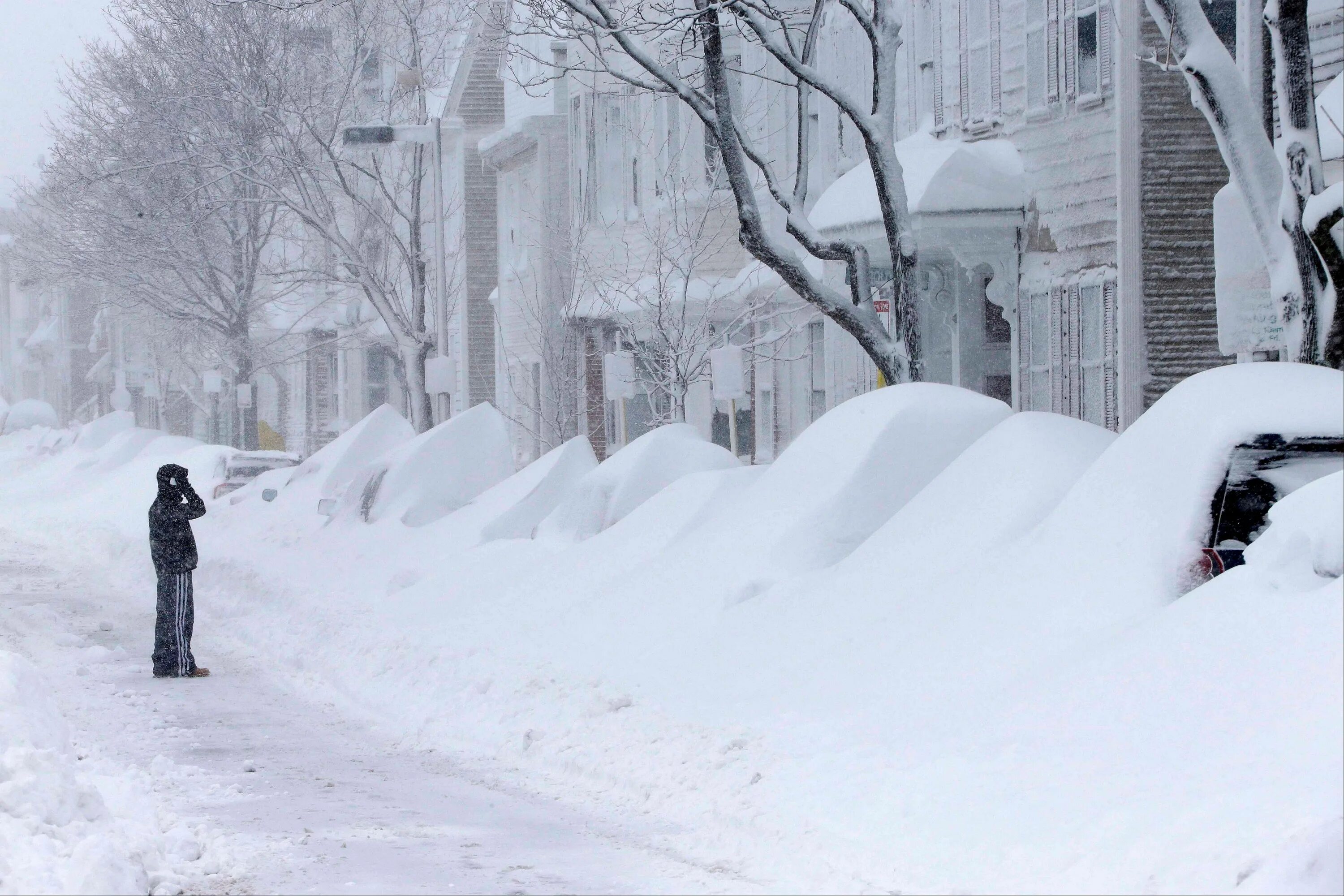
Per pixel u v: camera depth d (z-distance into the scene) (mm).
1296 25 24984
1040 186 43281
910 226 35469
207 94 69500
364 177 85375
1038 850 13375
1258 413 19562
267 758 21594
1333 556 15320
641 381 54875
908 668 19922
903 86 50438
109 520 62250
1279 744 13609
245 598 40875
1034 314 43906
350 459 51812
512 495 40938
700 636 24469
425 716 24391
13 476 96250
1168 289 39438
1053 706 16328
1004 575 20797
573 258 66625
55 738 19781
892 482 27062
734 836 15625
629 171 63125
